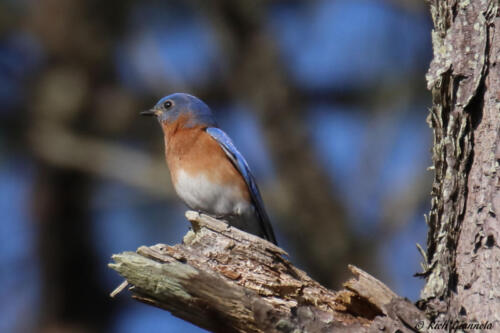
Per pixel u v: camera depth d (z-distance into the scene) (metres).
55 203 14.70
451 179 6.12
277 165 14.36
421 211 14.45
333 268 13.97
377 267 13.86
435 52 6.61
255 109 14.52
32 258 14.79
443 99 6.33
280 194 14.32
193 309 6.39
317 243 14.06
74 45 14.70
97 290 14.93
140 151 14.84
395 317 5.99
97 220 15.20
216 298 6.30
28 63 14.81
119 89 15.09
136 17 14.58
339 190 14.52
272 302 6.35
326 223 14.05
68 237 14.81
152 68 14.52
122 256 6.37
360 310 6.36
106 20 14.66
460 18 6.36
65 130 14.48
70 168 14.36
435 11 6.78
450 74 6.27
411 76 14.57
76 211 14.84
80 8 14.68
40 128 14.41
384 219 14.13
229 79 14.74
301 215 14.08
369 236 14.14
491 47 6.13
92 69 14.82
